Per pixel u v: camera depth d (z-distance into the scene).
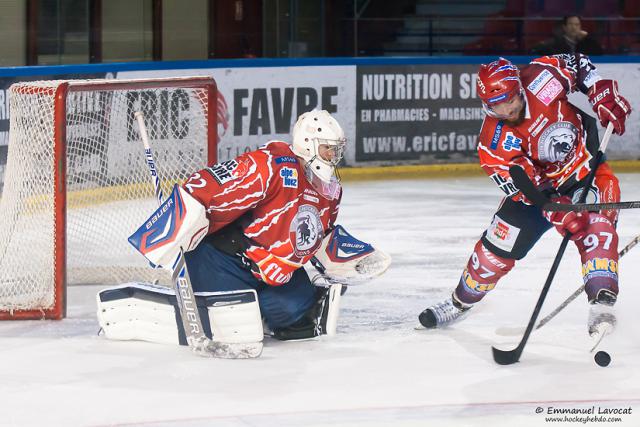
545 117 10.71
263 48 29.39
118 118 17.17
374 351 10.97
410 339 11.52
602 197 10.97
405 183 24.84
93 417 8.79
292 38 29.69
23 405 9.14
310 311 11.48
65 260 12.50
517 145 10.75
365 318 12.61
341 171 25.48
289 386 9.65
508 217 11.20
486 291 11.70
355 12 30.69
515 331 11.85
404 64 26.14
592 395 9.35
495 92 10.40
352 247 11.70
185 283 10.59
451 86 26.69
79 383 9.80
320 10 30.05
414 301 13.58
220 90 24.11
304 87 25.20
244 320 10.87
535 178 10.95
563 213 10.47
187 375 10.04
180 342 11.19
